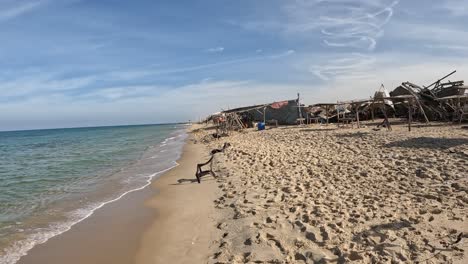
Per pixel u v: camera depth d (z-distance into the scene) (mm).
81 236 8344
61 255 7250
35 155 33219
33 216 10289
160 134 71062
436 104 29719
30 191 14547
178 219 9109
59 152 35312
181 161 21188
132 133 85625
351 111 37500
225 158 17828
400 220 6973
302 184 10609
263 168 13758
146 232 8359
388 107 36656
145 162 22500
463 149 13227
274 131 32781
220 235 7562
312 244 6359
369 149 15633
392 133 20859
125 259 6930
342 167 12438
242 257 6242
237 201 9586
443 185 9102
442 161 11680
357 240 6262
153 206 10688
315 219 7391
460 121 26109
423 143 15633
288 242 6555
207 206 9945
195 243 7340
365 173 11211
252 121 45062
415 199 8234
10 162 27312
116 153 30438
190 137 47625
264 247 6441
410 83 30359
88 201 12039
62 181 16781
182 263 6449
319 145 18891
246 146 21453
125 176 17031
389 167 11758
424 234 6219
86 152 33188
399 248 5773
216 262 6207
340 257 5711
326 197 9039
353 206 8117
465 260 5195
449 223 6613
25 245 7871
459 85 28969
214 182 12945
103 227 8969
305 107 42312
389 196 8633
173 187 13156
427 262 5270
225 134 35656
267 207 8719
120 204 11297
